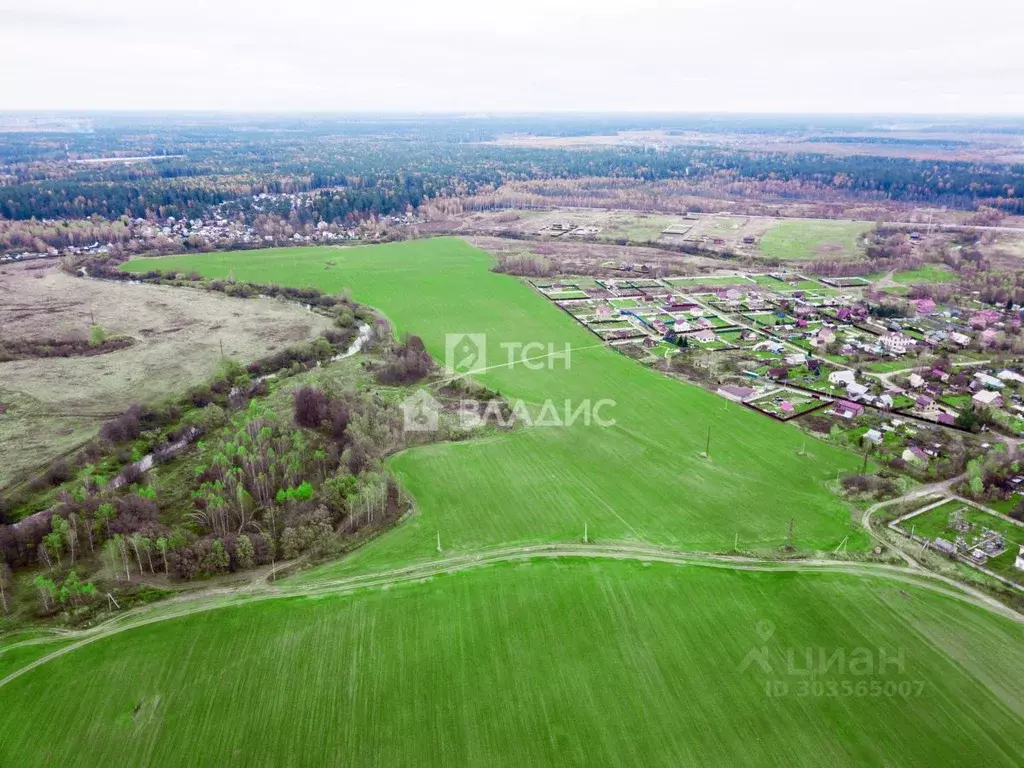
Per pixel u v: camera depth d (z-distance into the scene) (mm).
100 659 73688
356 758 62344
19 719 66375
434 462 116312
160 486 110125
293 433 120438
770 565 88688
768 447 120938
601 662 73125
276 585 85875
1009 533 94875
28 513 103125
